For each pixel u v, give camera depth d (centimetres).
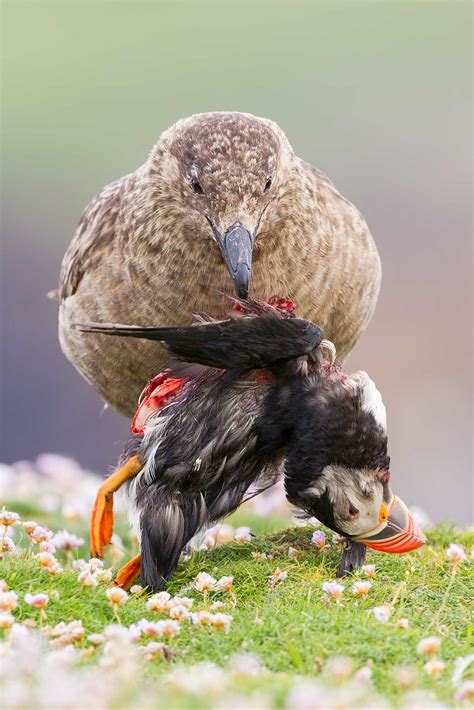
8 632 806
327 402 984
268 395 999
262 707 625
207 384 1010
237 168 1120
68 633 809
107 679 684
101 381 1275
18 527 1377
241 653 793
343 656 777
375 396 995
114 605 869
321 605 905
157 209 1158
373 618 859
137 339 1180
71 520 1404
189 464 1001
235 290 1083
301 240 1171
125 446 1059
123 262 1188
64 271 1336
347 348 1312
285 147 1178
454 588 969
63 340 1338
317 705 621
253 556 1063
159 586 1002
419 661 781
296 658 770
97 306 1213
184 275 1156
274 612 871
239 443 1002
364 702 658
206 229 1127
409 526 1000
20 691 645
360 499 986
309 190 1192
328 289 1206
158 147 1187
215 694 651
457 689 733
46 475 1733
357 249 1241
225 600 967
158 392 1039
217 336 975
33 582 916
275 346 973
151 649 791
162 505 1002
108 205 1262
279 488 1468
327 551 1071
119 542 1277
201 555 1088
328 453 981
